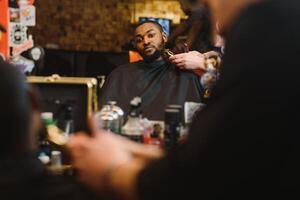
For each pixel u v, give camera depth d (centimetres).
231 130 85
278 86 85
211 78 169
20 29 201
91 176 98
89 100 169
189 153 88
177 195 87
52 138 154
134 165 96
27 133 100
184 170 87
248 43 89
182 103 186
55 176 111
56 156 149
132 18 593
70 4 587
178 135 152
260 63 87
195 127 92
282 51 87
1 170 98
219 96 91
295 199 86
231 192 86
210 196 86
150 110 185
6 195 97
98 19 595
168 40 215
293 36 88
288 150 84
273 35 88
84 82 168
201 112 94
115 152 99
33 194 100
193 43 199
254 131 84
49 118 158
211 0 100
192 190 87
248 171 85
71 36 592
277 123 84
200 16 170
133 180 92
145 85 193
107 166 97
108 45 597
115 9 593
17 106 97
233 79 88
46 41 585
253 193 86
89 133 115
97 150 100
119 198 97
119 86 194
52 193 102
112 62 407
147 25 207
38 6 574
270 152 84
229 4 95
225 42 97
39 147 150
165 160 91
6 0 198
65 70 409
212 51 180
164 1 582
